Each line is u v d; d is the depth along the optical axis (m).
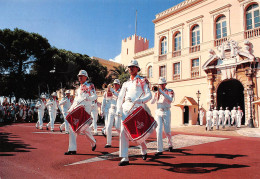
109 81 38.16
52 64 28.64
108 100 8.39
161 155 5.24
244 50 18.05
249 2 18.27
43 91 29.88
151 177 3.31
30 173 3.46
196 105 21.08
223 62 19.28
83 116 5.14
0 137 8.14
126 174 3.47
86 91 5.29
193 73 22.31
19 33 27.19
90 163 4.24
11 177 3.20
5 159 4.43
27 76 27.67
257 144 7.57
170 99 5.59
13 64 27.47
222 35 20.30
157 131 5.45
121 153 4.15
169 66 24.78
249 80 17.33
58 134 9.46
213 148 6.49
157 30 26.95
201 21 21.88
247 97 17.44
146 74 32.38
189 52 22.81
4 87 27.34
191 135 10.49
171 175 3.43
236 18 19.09
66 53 32.22
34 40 27.47
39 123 12.47
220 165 4.18
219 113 16.64
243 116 19.06
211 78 19.95
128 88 4.41
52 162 4.26
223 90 20.23
